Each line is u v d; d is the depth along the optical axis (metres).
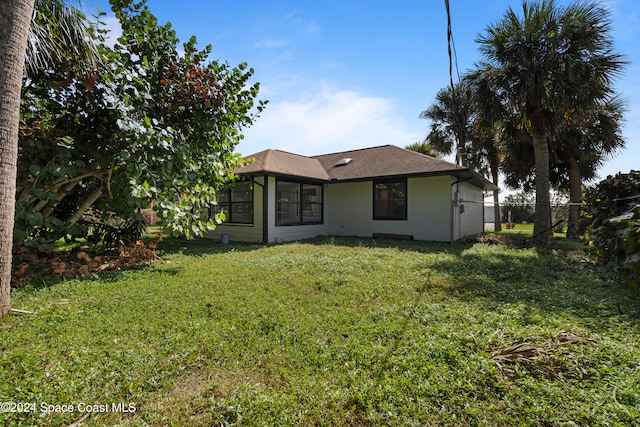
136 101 5.13
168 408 1.88
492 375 2.15
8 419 1.72
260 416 1.79
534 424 1.71
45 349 2.50
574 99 8.16
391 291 4.24
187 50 5.71
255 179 10.48
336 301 3.83
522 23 8.63
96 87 4.80
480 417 1.77
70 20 4.46
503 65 8.83
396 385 2.06
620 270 4.60
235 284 4.59
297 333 2.88
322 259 6.59
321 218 12.78
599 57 8.03
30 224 4.99
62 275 5.00
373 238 11.36
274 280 4.84
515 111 9.75
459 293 4.16
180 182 5.22
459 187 11.19
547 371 2.22
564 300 3.81
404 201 11.21
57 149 5.09
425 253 7.62
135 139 4.81
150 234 12.05
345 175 12.17
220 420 1.76
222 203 11.56
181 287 4.40
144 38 5.54
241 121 6.46
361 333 2.88
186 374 2.24
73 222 6.05
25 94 5.19
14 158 3.30
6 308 3.20
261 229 10.35
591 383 2.07
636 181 5.47
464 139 18.80
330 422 1.75
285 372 2.25
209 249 8.55
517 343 2.62
